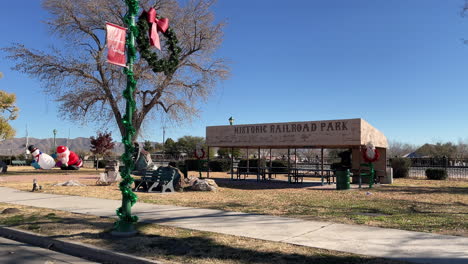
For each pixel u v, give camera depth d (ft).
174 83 89.20
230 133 65.77
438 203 38.14
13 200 41.98
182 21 87.04
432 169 80.02
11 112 154.71
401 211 32.71
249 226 26.25
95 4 82.43
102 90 87.56
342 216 30.07
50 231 25.13
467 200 40.70
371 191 51.75
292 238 22.54
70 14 84.48
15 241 24.72
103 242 22.04
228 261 18.08
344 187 54.03
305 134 57.57
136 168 67.97
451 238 22.20
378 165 68.18
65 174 98.12
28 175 93.20
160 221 28.27
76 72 82.94
